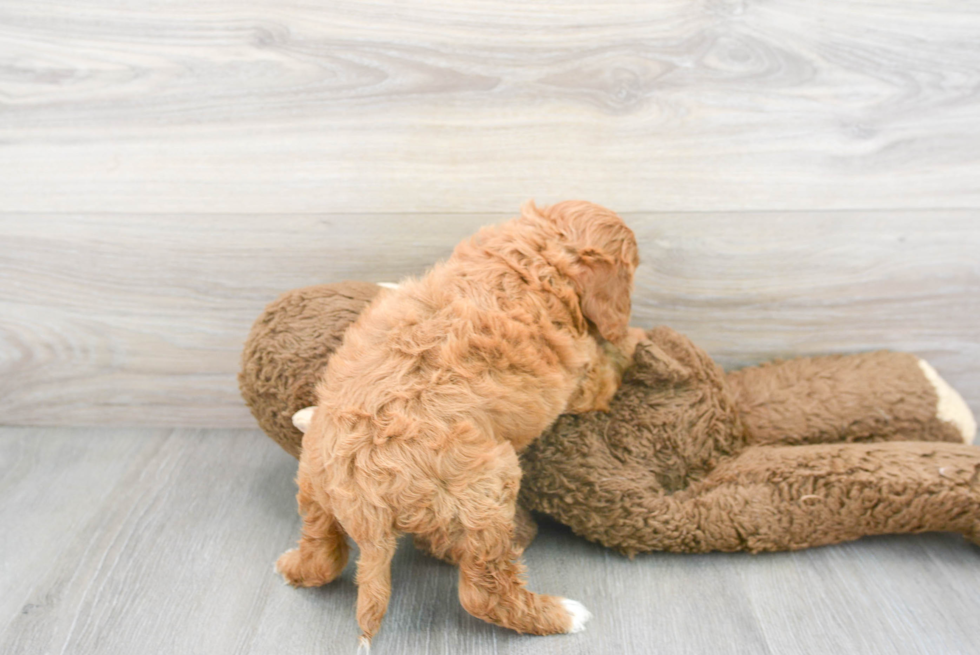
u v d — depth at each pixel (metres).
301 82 1.71
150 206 1.82
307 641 1.38
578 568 1.55
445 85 1.71
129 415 2.05
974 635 1.36
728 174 1.78
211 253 1.87
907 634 1.36
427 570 1.56
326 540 1.41
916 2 1.61
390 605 1.46
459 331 1.32
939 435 1.72
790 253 1.84
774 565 1.54
